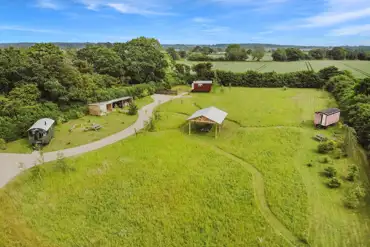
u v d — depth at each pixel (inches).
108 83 2429.9
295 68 3993.6
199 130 1596.9
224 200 924.0
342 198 933.8
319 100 2326.5
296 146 1341.0
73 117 1764.3
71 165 1127.0
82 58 2694.4
